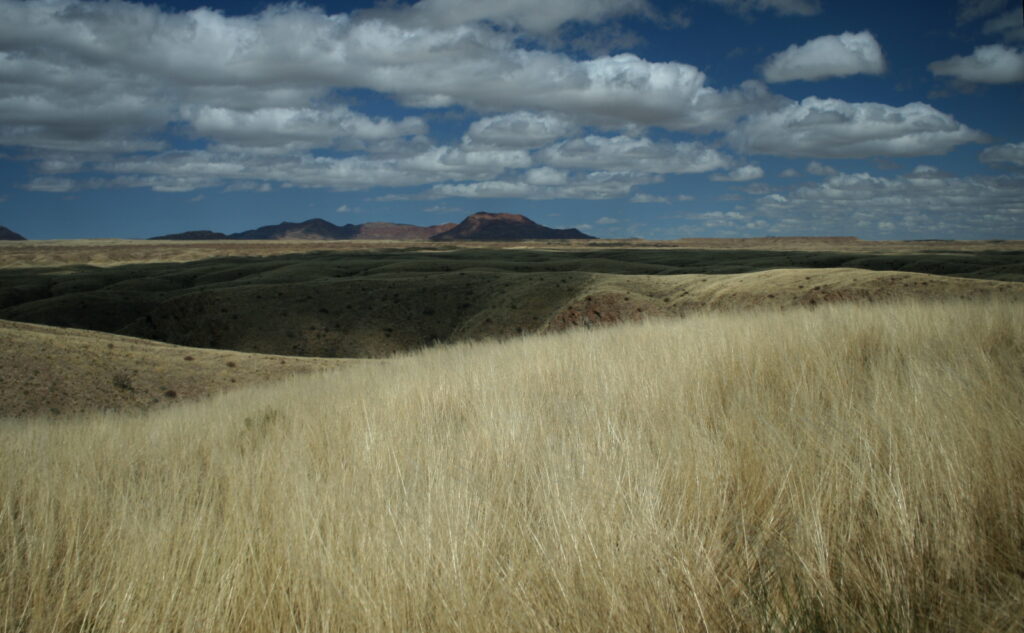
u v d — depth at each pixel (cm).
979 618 194
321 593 238
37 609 246
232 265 16200
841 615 204
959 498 254
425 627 221
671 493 297
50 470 468
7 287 11944
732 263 15262
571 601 215
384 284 8594
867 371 541
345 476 361
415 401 696
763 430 367
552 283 7812
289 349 7462
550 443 418
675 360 671
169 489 392
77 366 2631
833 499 273
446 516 282
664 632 200
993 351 556
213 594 238
